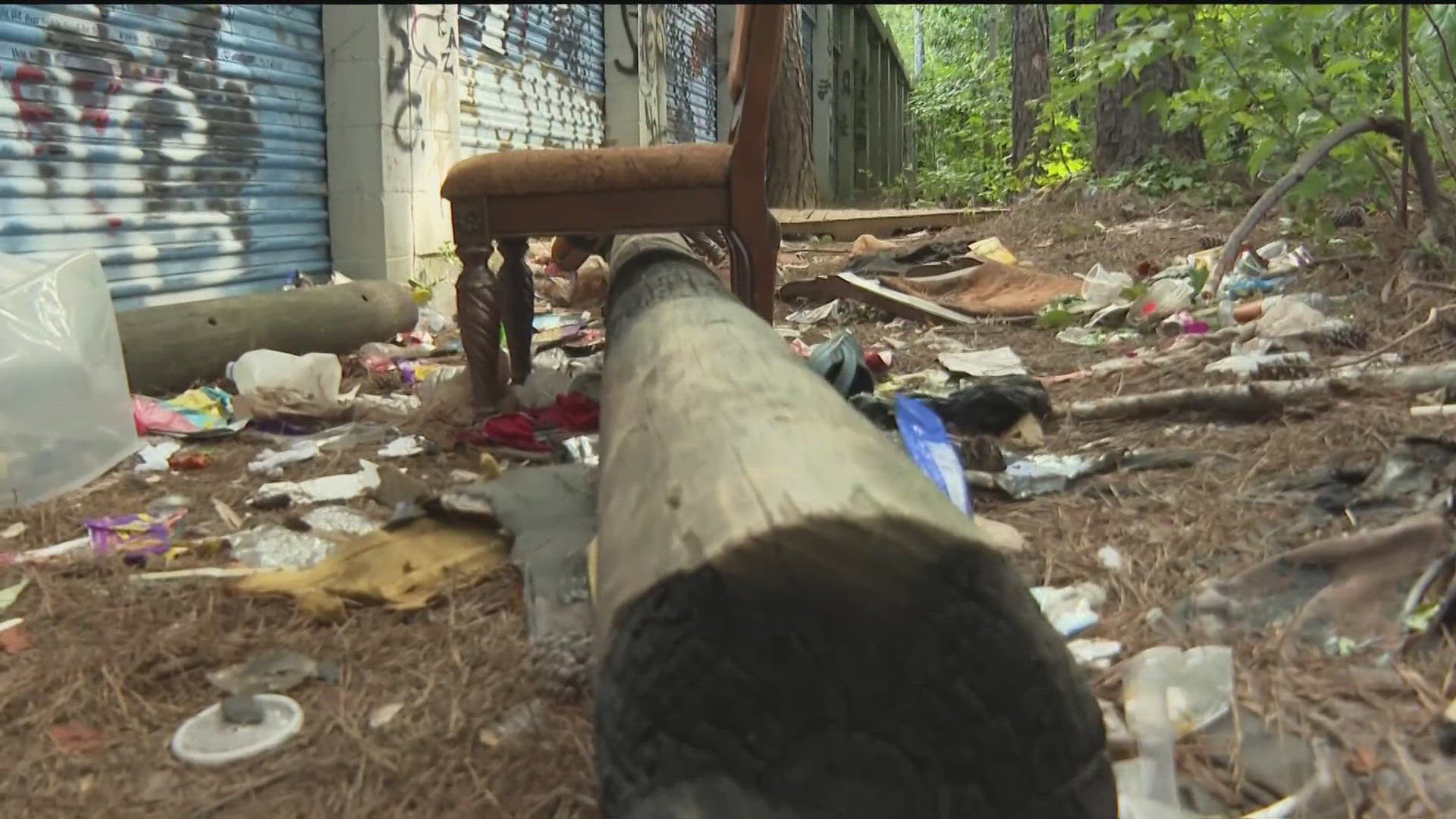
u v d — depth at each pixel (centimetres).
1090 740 123
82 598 252
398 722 194
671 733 117
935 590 113
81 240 519
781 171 1441
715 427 138
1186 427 358
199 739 190
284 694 206
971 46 2686
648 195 382
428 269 748
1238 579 228
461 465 366
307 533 300
